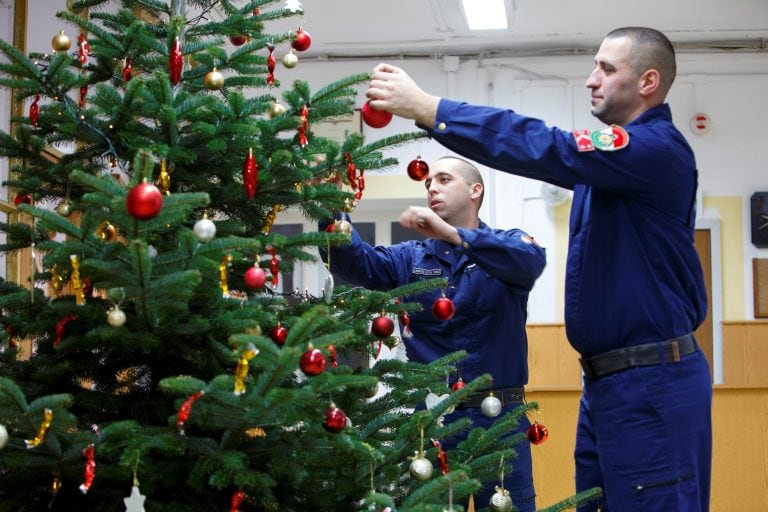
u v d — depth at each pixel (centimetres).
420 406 297
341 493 232
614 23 675
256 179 225
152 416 227
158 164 232
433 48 705
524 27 679
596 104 269
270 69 254
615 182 248
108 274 196
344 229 257
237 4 466
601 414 256
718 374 679
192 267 200
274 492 229
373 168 262
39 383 229
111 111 229
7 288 241
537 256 298
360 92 686
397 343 275
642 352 251
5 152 238
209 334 221
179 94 227
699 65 705
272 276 246
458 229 286
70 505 221
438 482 198
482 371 312
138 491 192
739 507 497
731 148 700
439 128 247
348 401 245
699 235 697
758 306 687
